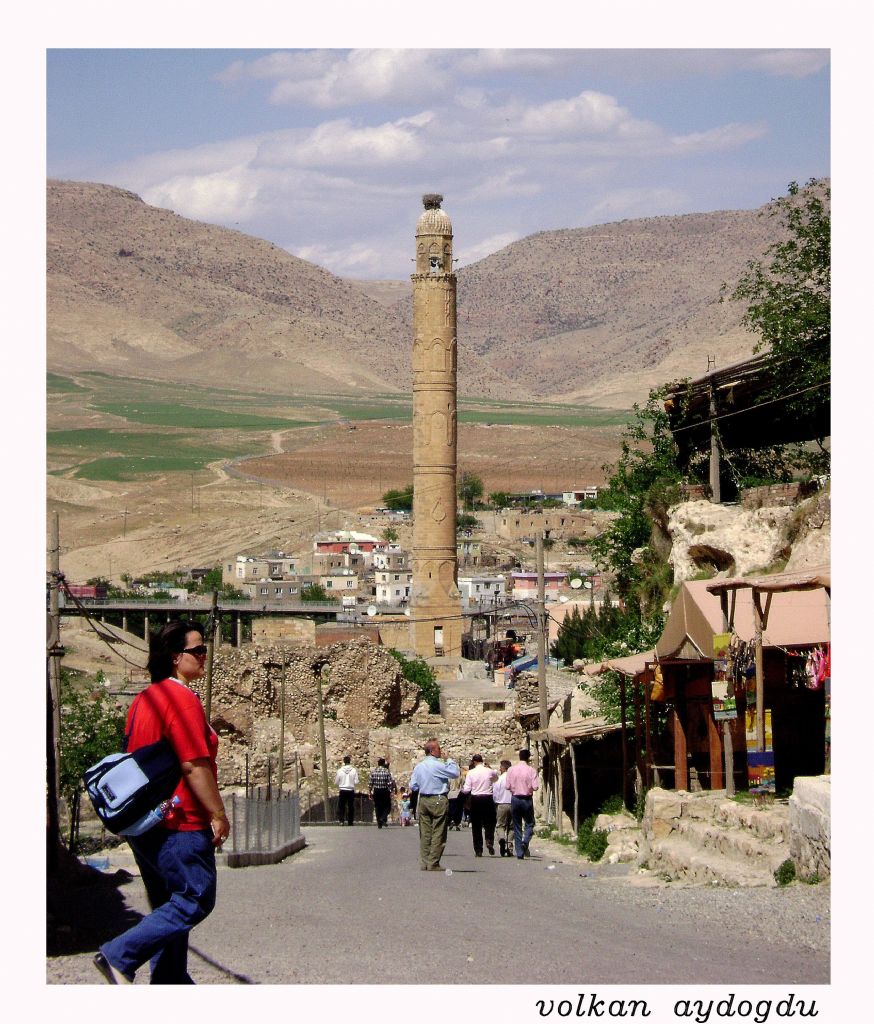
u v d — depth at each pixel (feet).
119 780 29.86
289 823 84.17
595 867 67.15
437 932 40.86
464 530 582.76
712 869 52.85
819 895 43.80
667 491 127.44
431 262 286.46
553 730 102.17
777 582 56.44
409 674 211.20
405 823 123.34
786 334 111.75
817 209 115.34
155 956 34.06
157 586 465.88
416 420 286.46
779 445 133.49
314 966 35.47
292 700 168.25
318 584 467.52
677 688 73.41
